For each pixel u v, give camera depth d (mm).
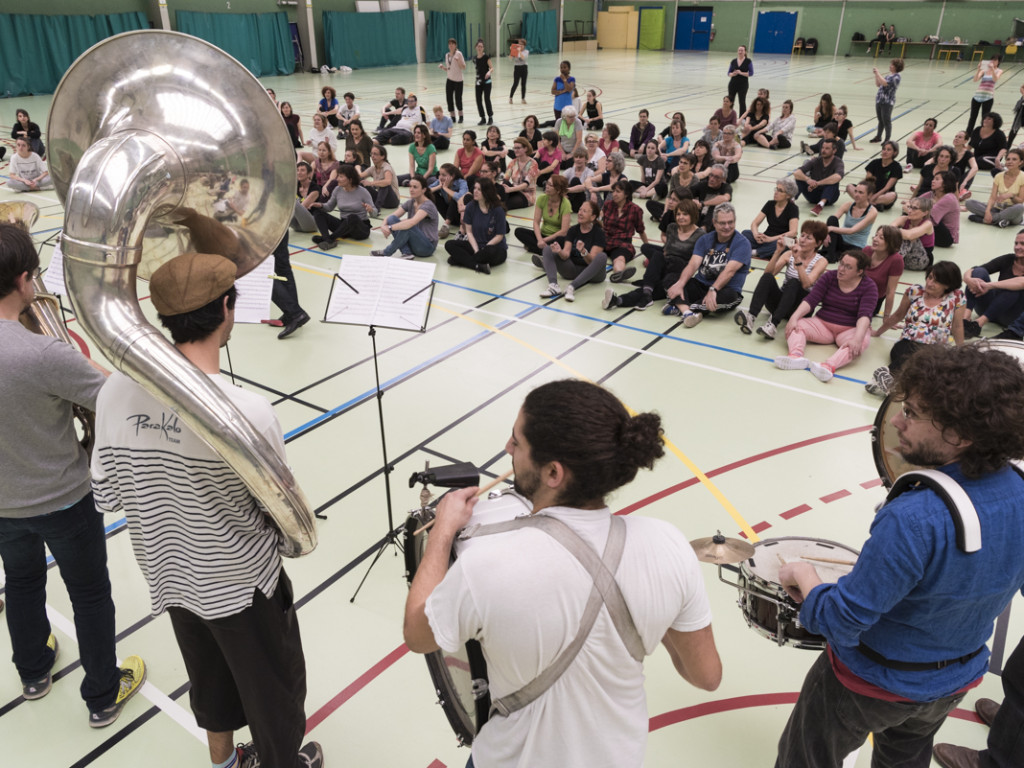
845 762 2604
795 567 1958
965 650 1712
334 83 22125
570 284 7059
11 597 2635
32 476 2174
